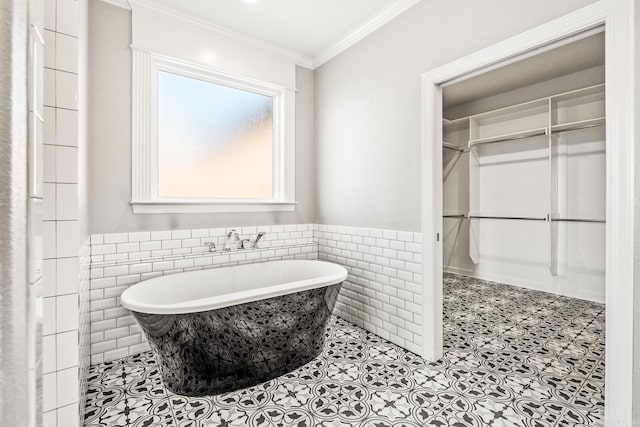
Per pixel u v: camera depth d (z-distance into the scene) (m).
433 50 2.28
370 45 2.79
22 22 0.28
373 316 2.78
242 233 3.05
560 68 3.55
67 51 1.36
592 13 1.53
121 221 2.44
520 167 4.23
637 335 1.40
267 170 3.32
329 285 2.32
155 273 2.47
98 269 2.24
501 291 4.03
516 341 2.58
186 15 2.65
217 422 1.66
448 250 5.16
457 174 4.99
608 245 1.48
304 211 3.46
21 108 0.27
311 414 1.72
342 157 3.12
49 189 1.31
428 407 1.76
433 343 2.27
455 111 4.94
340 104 3.14
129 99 2.47
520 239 4.27
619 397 1.45
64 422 1.34
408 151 2.46
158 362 1.98
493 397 1.84
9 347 0.27
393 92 2.58
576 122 3.52
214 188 3.00
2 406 0.27
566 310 3.31
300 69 3.43
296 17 2.70
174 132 2.78
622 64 1.44
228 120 3.08
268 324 2.05
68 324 1.35
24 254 0.28
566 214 3.82
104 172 2.36
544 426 1.59
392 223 2.60
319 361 2.29
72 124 1.36
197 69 2.81
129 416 1.71
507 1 1.87
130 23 2.47
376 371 2.15
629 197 1.42
